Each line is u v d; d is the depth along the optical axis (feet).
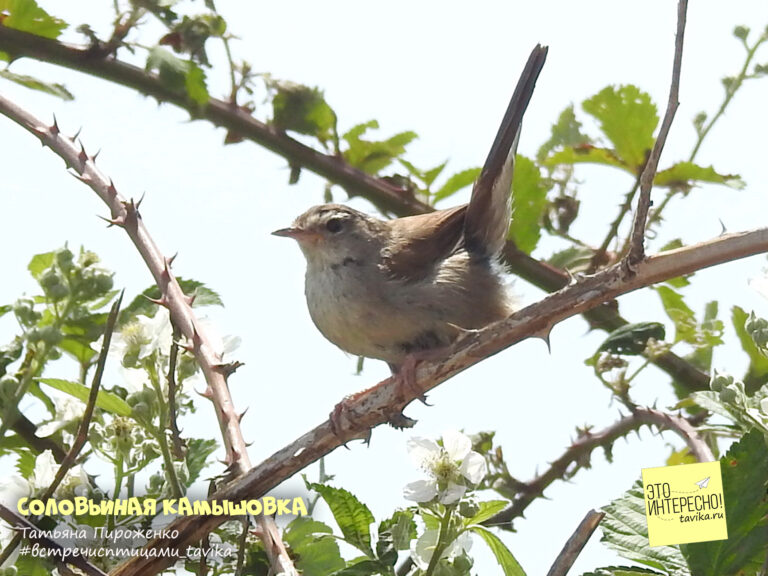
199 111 31.65
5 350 20.68
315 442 20.66
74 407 21.70
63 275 20.02
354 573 18.93
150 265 22.66
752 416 20.13
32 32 31.17
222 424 21.22
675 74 18.56
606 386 29.14
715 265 19.44
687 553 20.53
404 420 25.52
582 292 20.04
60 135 24.44
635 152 33.19
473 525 19.71
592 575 20.44
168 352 21.67
